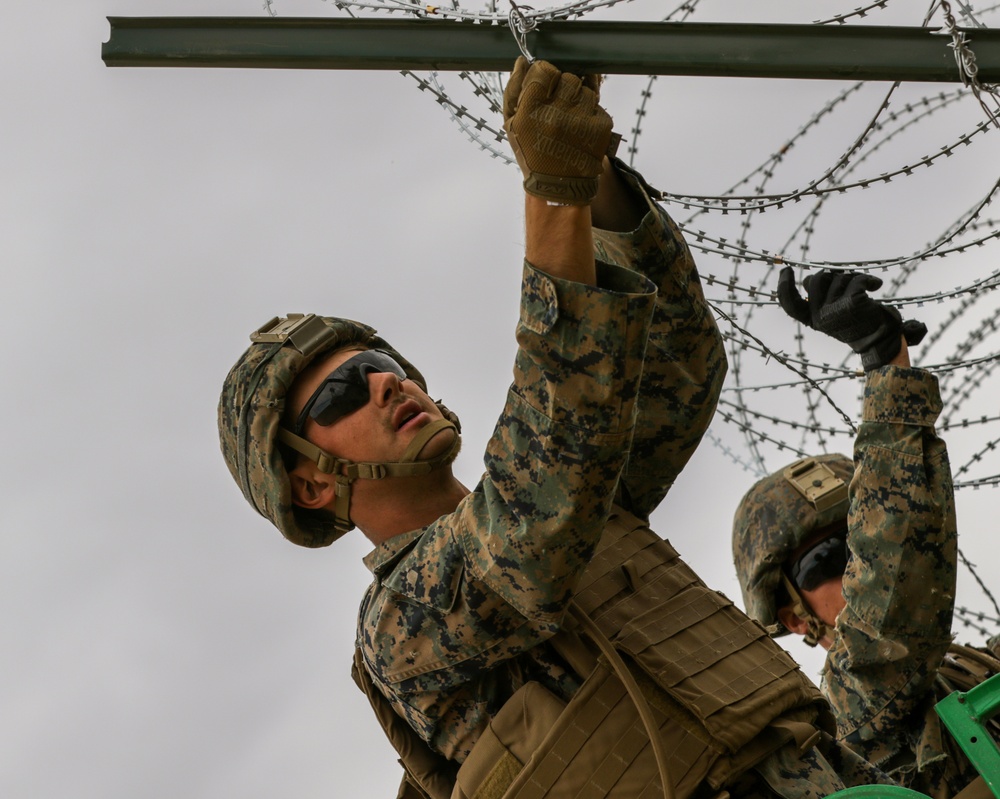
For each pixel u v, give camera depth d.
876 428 4.18
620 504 3.62
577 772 3.04
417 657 3.24
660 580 3.33
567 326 2.79
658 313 3.39
